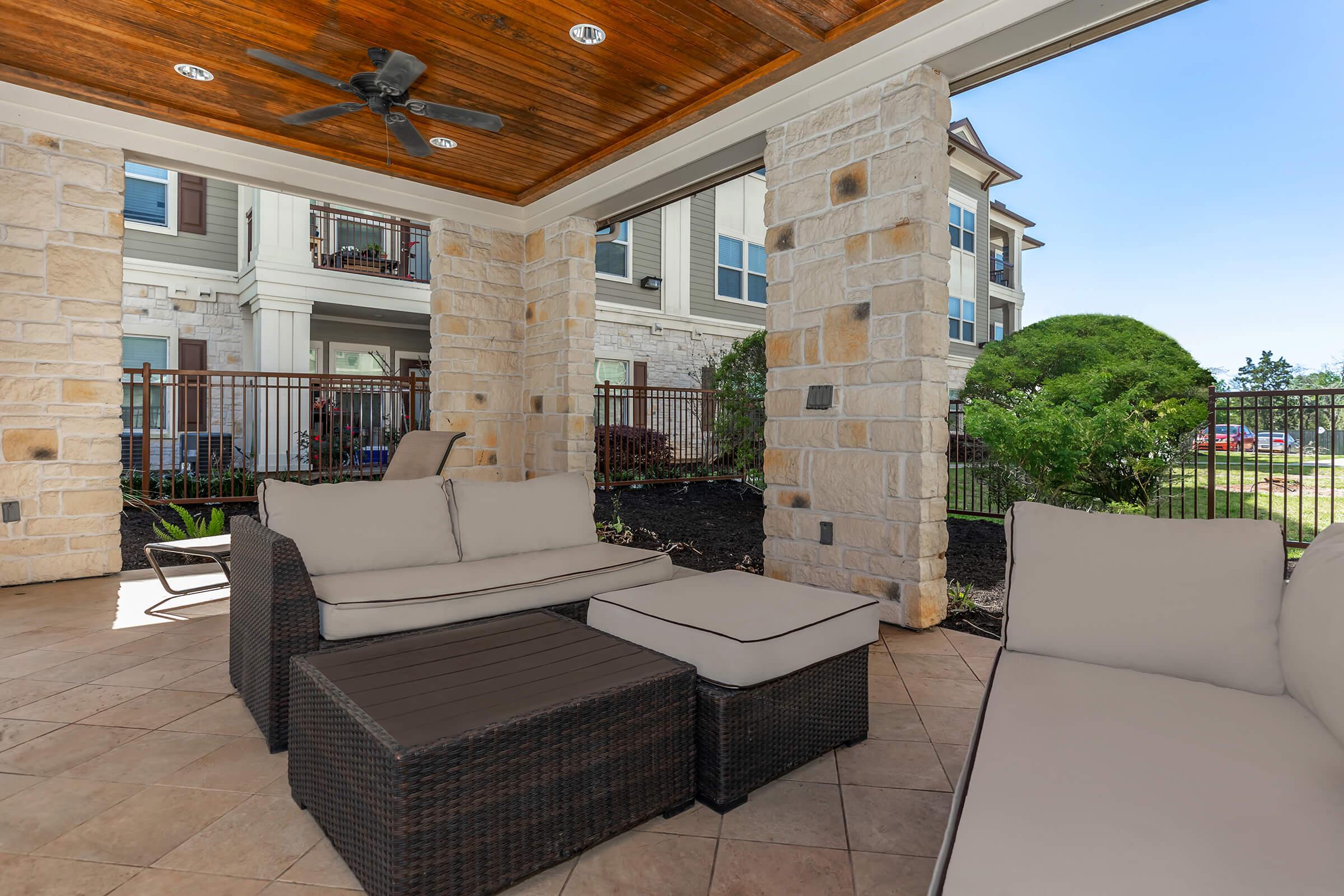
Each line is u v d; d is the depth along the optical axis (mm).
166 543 3570
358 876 1399
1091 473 6605
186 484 6938
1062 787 1002
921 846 1591
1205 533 1625
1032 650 1706
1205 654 1505
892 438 3451
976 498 7781
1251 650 1475
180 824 1651
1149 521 1718
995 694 1403
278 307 9133
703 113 4410
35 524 4117
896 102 3447
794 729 1896
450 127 4828
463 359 6074
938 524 3445
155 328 9344
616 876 1476
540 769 1446
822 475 3795
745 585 2383
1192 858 822
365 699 1502
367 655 1800
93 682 2574
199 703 2383
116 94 4281
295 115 3771
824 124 3785
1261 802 964
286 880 1450
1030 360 9883
